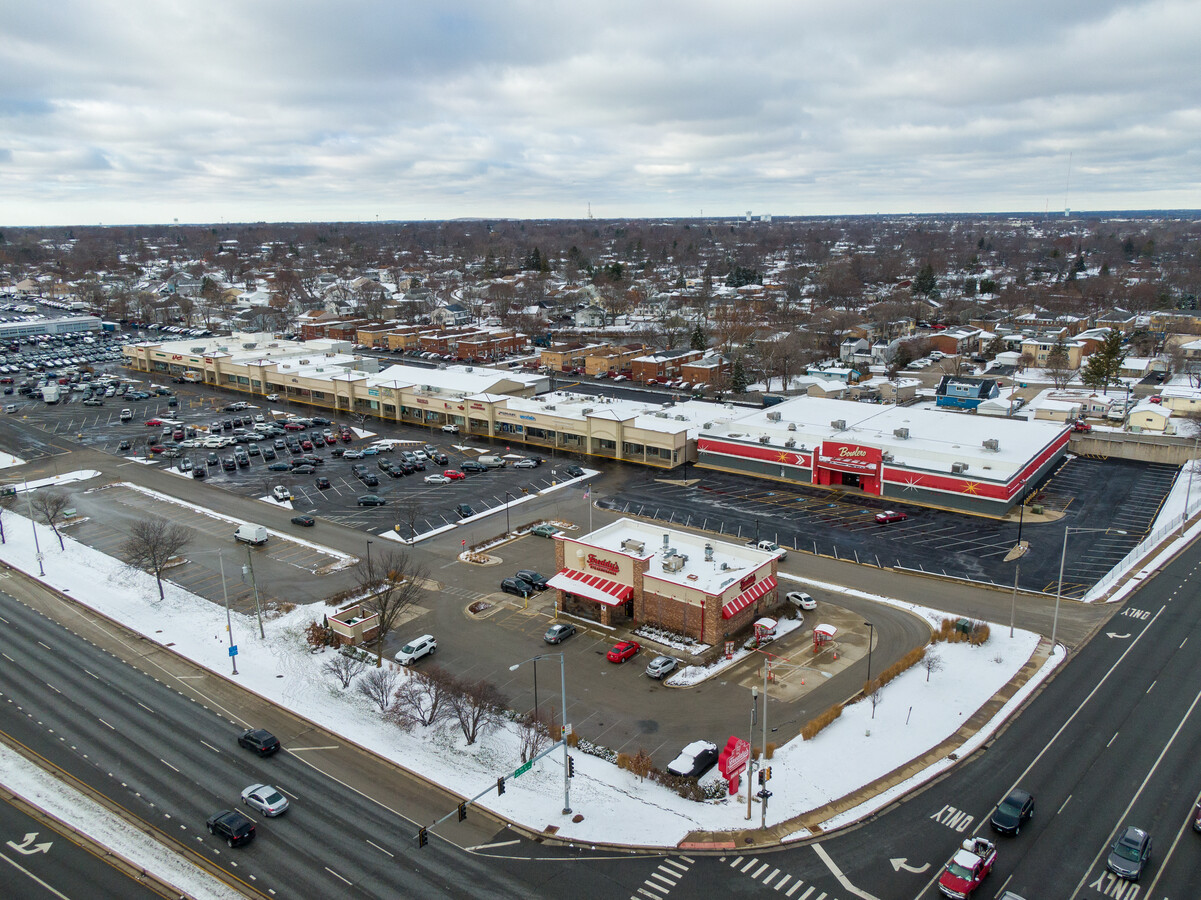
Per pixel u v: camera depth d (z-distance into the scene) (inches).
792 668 2608.3
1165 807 1920.5
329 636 2802.7
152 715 2389.3
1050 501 4092.0
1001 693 2423.7
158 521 3983.8
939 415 4990.2
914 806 1948.8
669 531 3206.2
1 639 2866.6
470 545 3656.5
